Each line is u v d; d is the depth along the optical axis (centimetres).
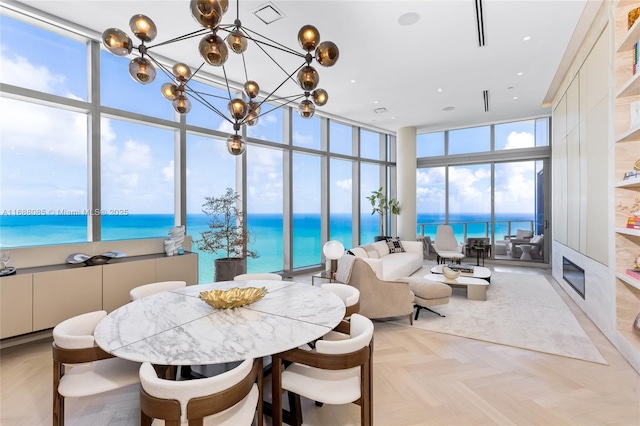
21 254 300
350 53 401
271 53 404
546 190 699
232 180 615
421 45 382
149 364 130
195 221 616
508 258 746
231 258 469
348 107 622
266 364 241
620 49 281
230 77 476
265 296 228
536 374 243
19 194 345
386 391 222
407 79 484
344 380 166
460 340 310
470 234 801
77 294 308
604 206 317
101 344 146
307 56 223
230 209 480
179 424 116
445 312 395
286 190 610
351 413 200
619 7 282
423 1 302
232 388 124
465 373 246
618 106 285
